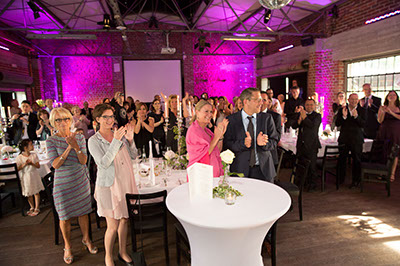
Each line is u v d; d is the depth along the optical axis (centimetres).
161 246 306
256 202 185
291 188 347
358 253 278
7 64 913
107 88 1255
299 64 902
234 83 1343
